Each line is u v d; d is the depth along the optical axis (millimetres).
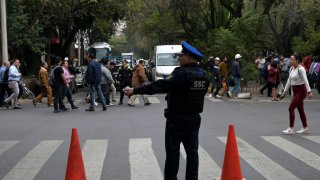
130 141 10219
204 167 7766
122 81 18906
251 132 11430
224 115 15047
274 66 20703
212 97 22234
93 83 16656
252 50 27172
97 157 8609
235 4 32469
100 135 11102
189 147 6156
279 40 43250
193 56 6055
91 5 31078
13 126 12906
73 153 6387
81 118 14531
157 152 9016
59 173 7504
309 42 37281
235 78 21969
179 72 5898
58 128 12414
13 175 7410
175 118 6008
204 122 13289
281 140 10289
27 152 9266
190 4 36719
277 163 8062
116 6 31984
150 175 7258
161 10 40875
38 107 18641
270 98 21766
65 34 36531
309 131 11609
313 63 27859
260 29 27969
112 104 18781
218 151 9094
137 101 20594
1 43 22422
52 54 38406
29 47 28297
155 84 5891
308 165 7922
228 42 26219
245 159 8375
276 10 44312
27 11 26750
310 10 37125
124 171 7523
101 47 49094
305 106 18078
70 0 27953
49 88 19062
